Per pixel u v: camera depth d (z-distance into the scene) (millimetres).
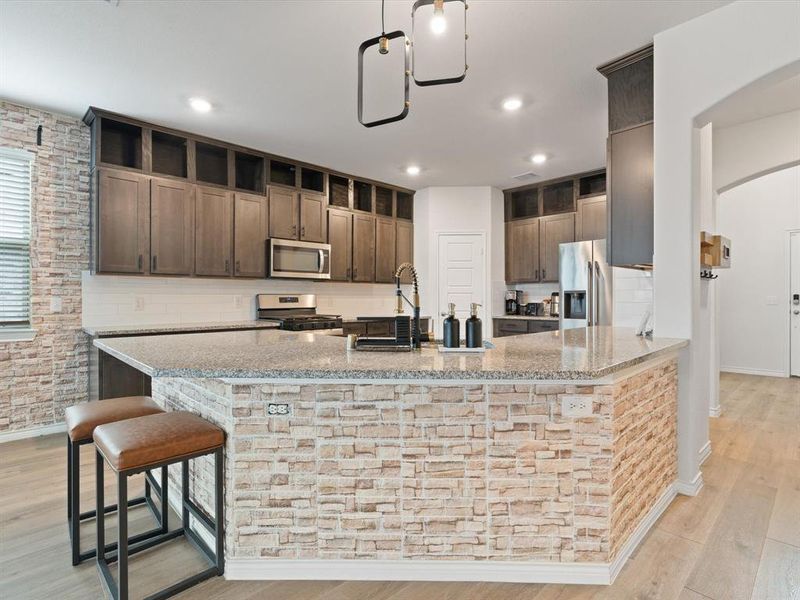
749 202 6285
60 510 2346
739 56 2250
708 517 2256
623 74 2789
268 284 4949
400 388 1772
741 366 6352
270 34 2518
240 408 1781
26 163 3518
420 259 6004
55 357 3633
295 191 4816
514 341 2541
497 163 4879
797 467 2885
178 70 2922
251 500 1795
